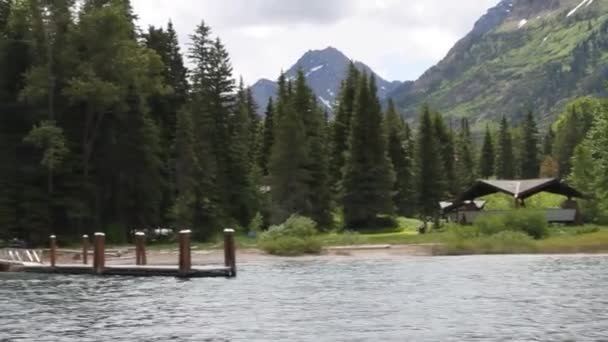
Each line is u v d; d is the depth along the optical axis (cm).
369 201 8138
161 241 6900
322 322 2134
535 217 6022
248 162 8662
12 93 6794
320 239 6066
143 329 2056
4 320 2250
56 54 6869
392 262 4716
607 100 8431
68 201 6481
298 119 8100
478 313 2262
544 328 1966
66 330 2052
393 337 1872
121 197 6775
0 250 5028
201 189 7038
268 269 4259
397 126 11350
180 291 3059
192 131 7250
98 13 6856
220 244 6353
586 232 6303
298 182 7962
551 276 3453
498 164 14375
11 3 7225
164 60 8319
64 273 4112
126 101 6788
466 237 5834
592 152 8750
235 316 2284
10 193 6350
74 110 6931
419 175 9888
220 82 8650
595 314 2198
